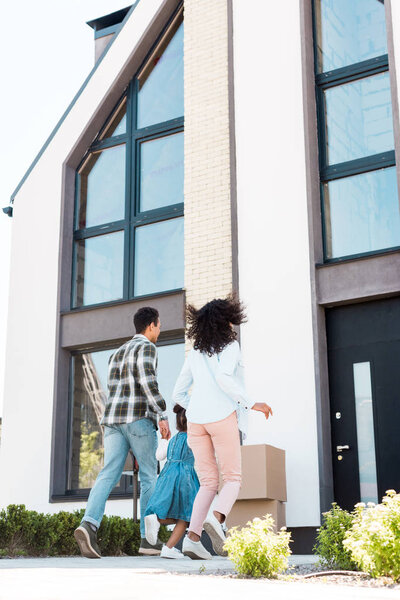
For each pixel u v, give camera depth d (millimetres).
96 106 11016
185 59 10250
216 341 4801
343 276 8242
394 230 8453
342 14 9445
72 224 10867
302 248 8539
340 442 8008
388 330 8039
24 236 11000
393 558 3812
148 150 10734
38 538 6523
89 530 5422
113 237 10656
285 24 9383
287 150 8938
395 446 7711
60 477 9828
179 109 10602
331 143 9070
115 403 5832
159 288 10039
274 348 8383
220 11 10156
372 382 8000
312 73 9211
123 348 5980
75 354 10344
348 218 8719
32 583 2910
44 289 10578
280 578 4094
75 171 11156
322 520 7645
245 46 9602
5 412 10328
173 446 5770
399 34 8453
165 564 4871
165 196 10383
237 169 9211
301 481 7848
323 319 8359
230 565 4895
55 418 9953
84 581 3045
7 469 10094
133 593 2555
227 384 4660
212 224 9438
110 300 10383
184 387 5012
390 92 8859
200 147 9797
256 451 7332
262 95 9297
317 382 8039
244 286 8766
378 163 8656
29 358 10398
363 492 7770
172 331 9492
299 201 8703
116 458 5781
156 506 5523
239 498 7270
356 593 2793
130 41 11016
